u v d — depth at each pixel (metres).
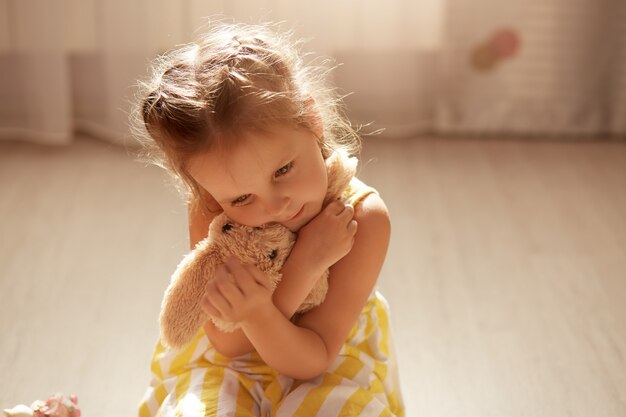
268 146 1.33
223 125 1.32
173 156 1.36
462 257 2.16
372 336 1.53
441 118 2.88
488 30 2.79
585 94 2.83
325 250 1.39
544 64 2.81
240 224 1.39
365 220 1.45
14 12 2.70
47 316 1.96
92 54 2.82
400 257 2.17
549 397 1.74
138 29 2.69
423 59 2.84
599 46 2.78
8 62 2.79
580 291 2.04
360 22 2.73
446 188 2.51
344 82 2.83
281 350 1.40
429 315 1.97
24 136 2.85
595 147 2.80
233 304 1.34
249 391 1.47
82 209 2.38
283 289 1.40
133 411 1.72
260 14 2.66
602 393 1.75
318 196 1.39
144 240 2.23
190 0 2.67
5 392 1.76
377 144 2.81
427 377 1.80
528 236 2.24
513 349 1.87
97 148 2.79
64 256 2.16
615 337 1.89
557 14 2.76
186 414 1.42
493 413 1.71
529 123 2.87
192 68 1.37
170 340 1.38
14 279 2.08
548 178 2.58
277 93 1.35
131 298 2.02
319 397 1.43
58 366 1.83
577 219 2.32
